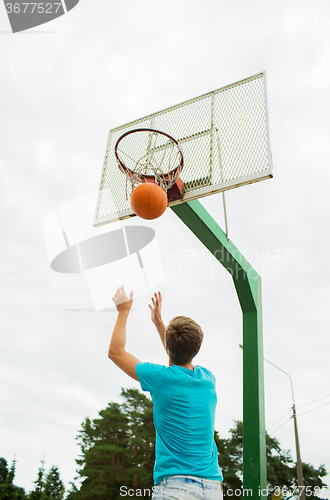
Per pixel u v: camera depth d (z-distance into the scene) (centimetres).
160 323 245
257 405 411
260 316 474
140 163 412
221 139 398
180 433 171
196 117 428
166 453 170
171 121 442
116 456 2611
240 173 371
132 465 2547
